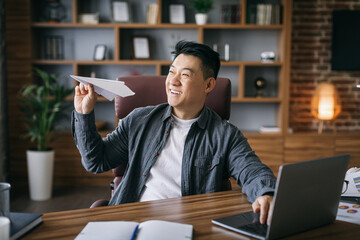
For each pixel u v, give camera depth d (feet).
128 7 13.25
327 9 13.79
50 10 13.08
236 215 3.58
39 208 10.61
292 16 13.84
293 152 13.12
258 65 13.60
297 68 14.02
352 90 14.07
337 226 3.43
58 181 13.02
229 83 5.87
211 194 4.34
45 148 11.66
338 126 14.17
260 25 12.92
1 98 12.33
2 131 12.41
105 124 13.94
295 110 14.15
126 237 2.97
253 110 14.23
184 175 4.90
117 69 13.85
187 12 13.66
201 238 3.11
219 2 13.76
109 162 5.13
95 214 3.63
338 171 3.33
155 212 3.70
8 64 12.68
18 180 12.96
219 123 5.20
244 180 4.58
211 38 13.85
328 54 13.97
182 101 4.82
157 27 12.93
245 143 5.04
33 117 11.54
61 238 3.06
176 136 5.08
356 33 13.61
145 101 5.74
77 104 4.63
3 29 12.51
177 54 4.94
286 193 2.99
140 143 5.11
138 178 5.05
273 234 3.06
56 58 13.17
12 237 2.93
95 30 13.65
